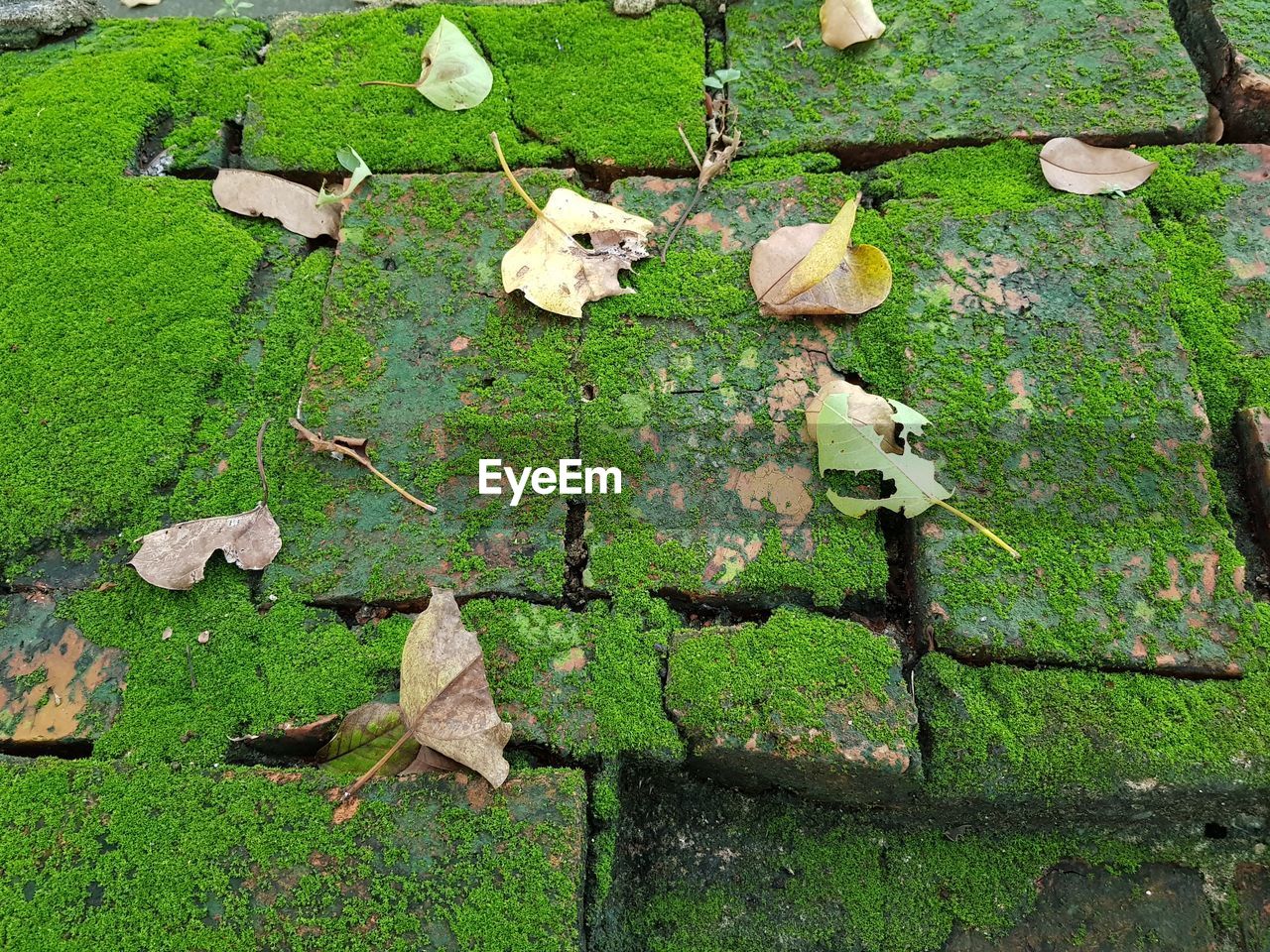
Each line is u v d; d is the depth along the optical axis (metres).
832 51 0.79
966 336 0.71
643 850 0.68
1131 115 0.76
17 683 0.67
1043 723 0.64
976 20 0.80
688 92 0.78
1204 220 0.74
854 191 0.75
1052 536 0.67
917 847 0.68
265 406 0.72
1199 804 0.65
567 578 0.68
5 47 0.82
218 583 0.68
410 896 0.62
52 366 0.72
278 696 0.66
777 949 0.67
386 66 0.80
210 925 0.62
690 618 0.68
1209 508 0.67
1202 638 0.65
